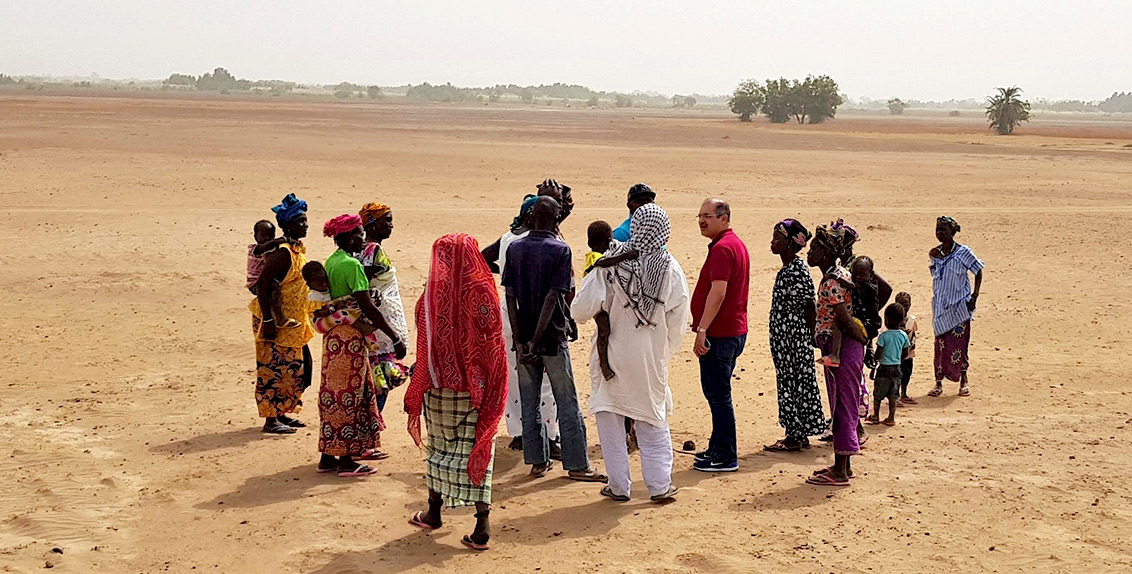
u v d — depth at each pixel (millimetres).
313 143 46312
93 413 9484
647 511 7172
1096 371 11461
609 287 7246
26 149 36250
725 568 6113
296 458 8328
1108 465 8148
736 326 7918
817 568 6117
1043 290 16641
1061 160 47844
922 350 12867
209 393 10273
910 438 9016
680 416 9820
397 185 29766
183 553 6371
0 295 14852
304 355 9188
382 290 8508
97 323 13352
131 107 96125
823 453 8656
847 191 31516
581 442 7898
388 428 9406
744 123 126125
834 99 133250
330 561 6238
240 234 20203
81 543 6504
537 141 56250
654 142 59531
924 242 21547
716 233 8008
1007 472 8000
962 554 6348
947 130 108188
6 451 8312
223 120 71375
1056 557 6293
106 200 24656
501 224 22688
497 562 6242
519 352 7594
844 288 7453
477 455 6434
